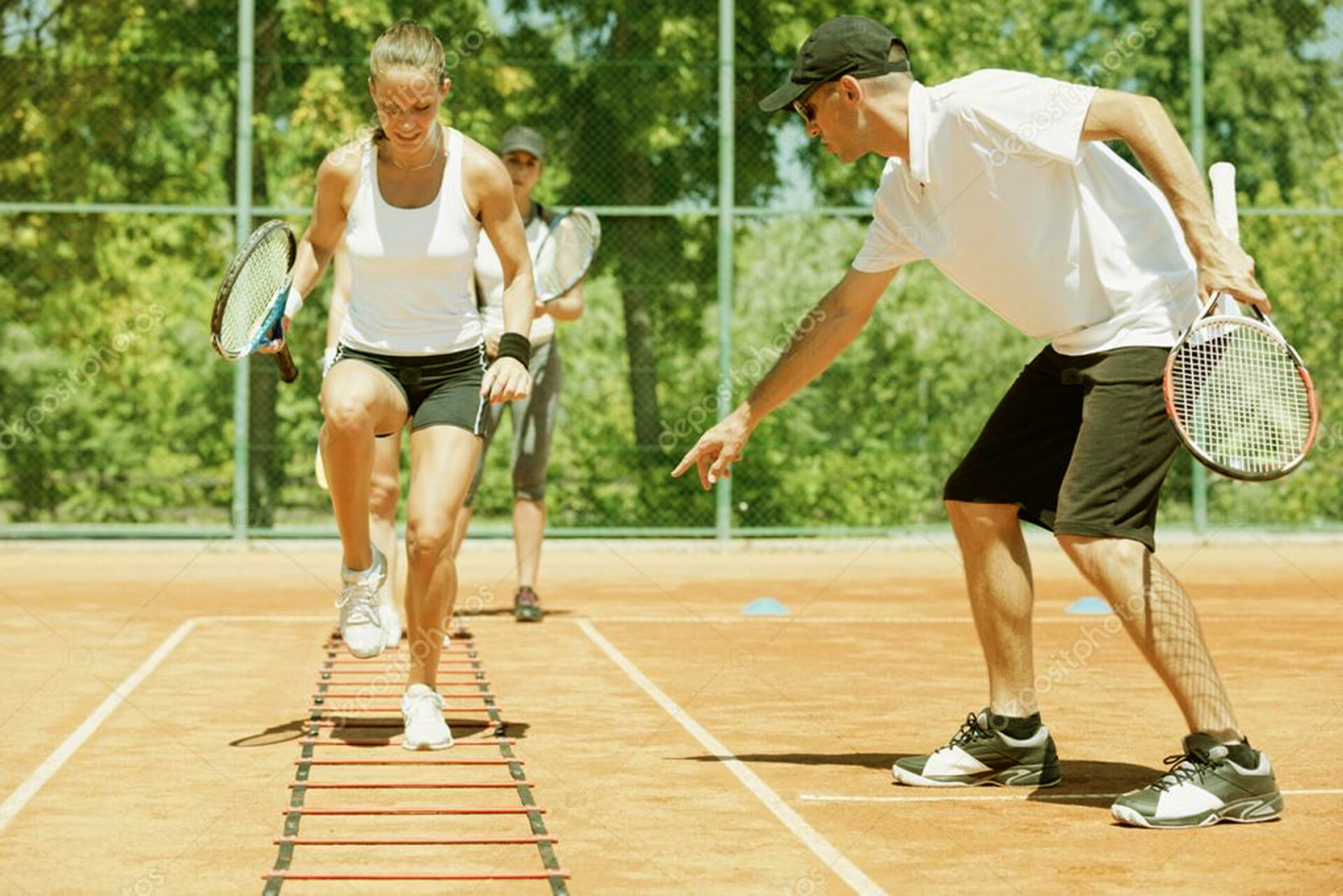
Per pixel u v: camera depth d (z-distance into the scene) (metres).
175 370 18.70
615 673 8.29
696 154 18.98
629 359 18.58
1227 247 4.81
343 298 8.83
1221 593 13.26
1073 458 5.11
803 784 5.48
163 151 18.78
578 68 18.98
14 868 4.31
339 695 7.41
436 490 6.14
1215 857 4.47
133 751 6.02
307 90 18.67
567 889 4.13
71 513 18.66
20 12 18.69
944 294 19.14
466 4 18.89
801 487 18.81
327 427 5.99
